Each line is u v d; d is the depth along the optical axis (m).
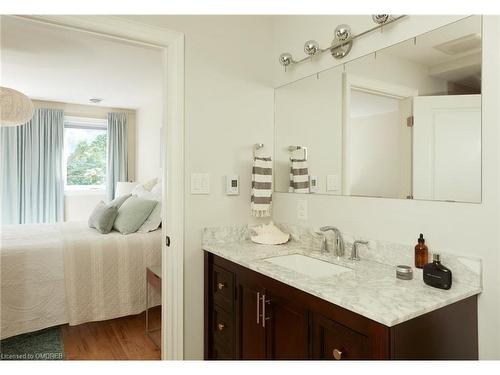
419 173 1.42
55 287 2.57
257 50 2.16
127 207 3.22
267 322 1.47
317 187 1.91
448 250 1.32
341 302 1.10
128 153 5.61
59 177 5.04
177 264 1.86
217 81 1.99
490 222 1.20
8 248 2.49
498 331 1.17
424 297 1.13
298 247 1.93
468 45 1.28
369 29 1.63
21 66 3.44
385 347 0.98
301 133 2.02
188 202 1.90
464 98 1.28
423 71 1.41
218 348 1.84
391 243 1.52
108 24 1.64
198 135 1.92
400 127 1.49
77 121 5.27
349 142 1.73
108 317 2.69
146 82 4.02
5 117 2.76
